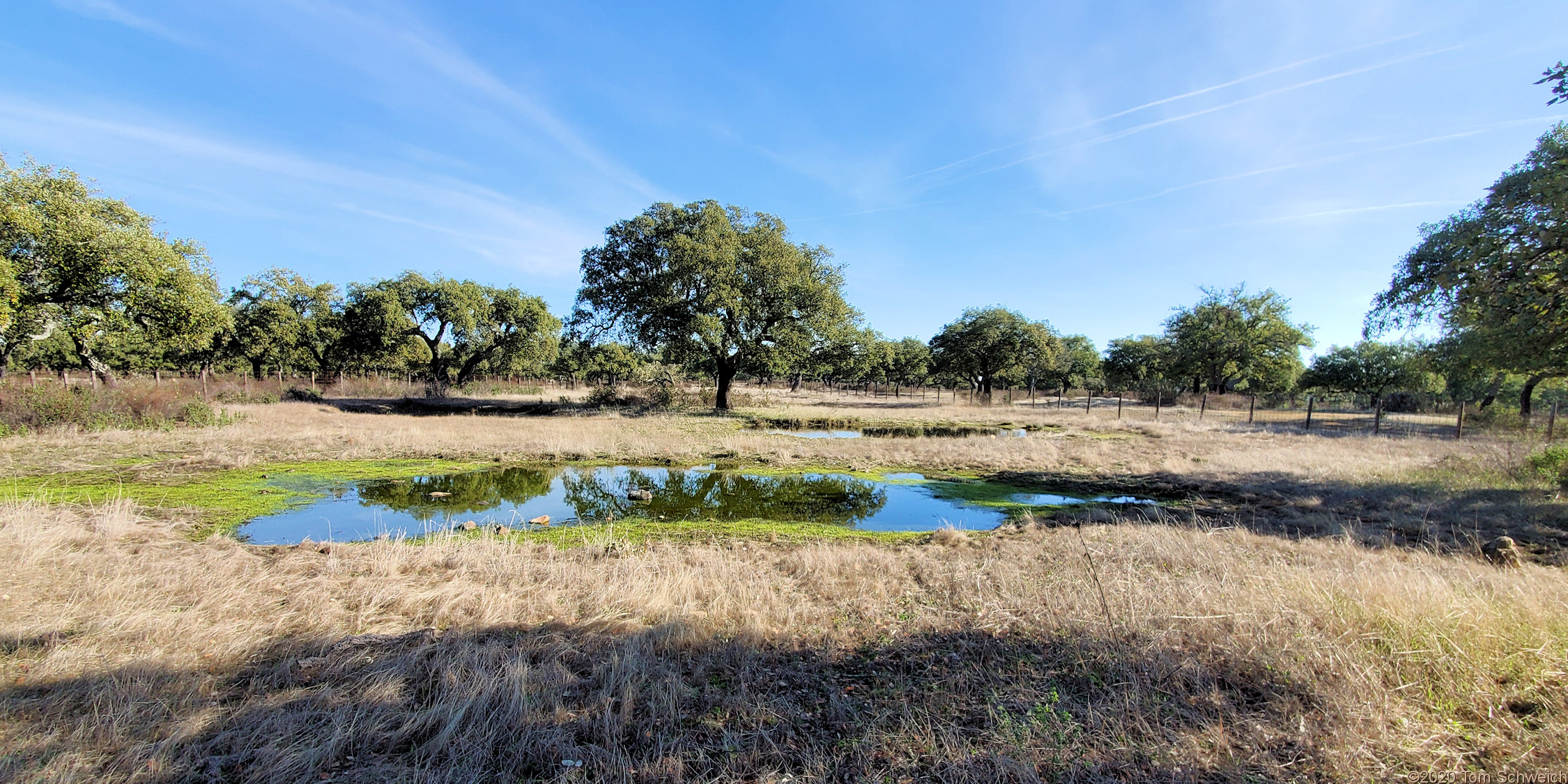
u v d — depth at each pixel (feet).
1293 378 134.41
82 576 16.22
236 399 80.64
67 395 48.98
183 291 60.59
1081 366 186.91
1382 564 17.47
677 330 79.10
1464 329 33.45
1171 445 51.24
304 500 30.66
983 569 18.25
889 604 15.70
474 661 11.53
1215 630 12.46
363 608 15.05
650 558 19.98
